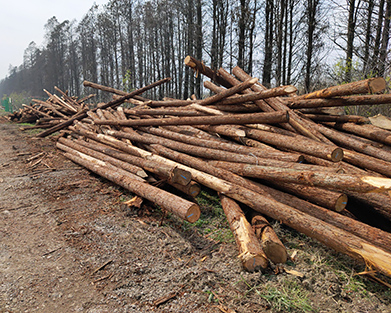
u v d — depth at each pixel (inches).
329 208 137.5
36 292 103.3
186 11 969.5
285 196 142.9
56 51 2502.5
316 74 477.4
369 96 172.4
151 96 1264.8
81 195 207.2
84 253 129.6
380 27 482.3
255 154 171.3
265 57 690.8
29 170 275.9
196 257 124.1
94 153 271.6
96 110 422.6
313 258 117.8
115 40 1433.3
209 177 162.9
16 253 130.2
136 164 206.8
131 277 111.0
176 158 201.5
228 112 228.4
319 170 130.3
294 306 92.6
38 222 163.0
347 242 108.0
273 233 122.1
